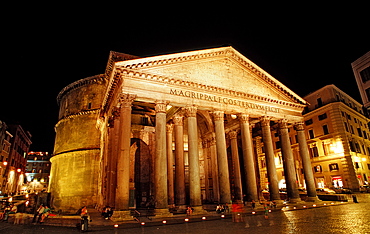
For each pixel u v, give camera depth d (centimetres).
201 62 2600
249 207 2452
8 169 6444
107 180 2667
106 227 1611
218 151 2483
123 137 2062
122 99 2139
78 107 4297
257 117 2958
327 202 2834
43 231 1545
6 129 6406
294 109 3219
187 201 3534
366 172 4028
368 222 1415
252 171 2602
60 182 4000
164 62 2348
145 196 3247
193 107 2422
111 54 2656
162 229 1495
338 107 3991
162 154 2159
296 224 1475
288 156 2956
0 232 1534
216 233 1297
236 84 2756
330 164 3969
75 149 4009
